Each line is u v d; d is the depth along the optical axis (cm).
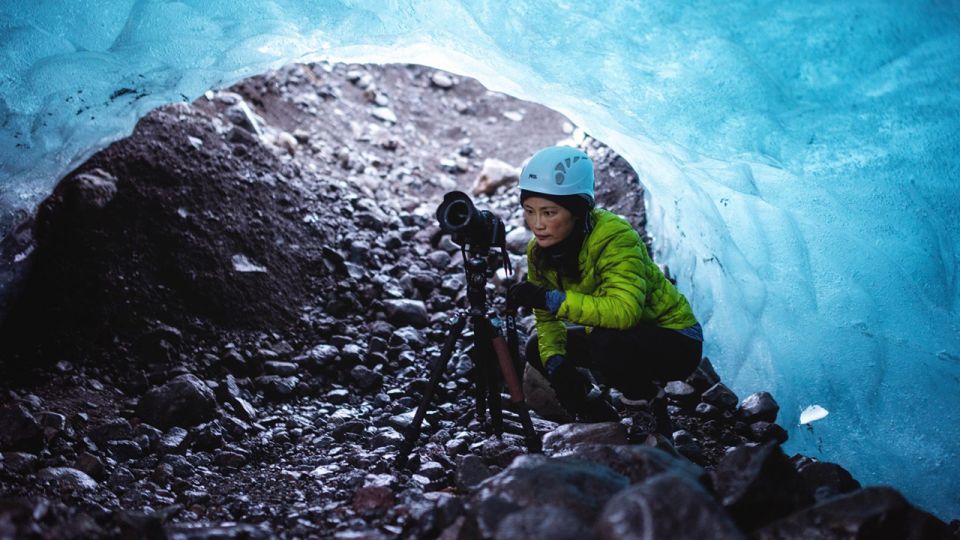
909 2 382
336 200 570
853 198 383
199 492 317
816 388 396
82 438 359
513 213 596
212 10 395
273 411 409
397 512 289
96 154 470
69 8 399
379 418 399
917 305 375
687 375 349
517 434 369
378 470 334
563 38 389
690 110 390
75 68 396
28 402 375
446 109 766
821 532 238
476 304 328
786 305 403
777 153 386
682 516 203
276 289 485
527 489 244
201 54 398
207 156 517
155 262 457
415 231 572
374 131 687
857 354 386
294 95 680
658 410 361
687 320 340
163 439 364
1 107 396
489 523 231
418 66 802
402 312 487
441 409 406
